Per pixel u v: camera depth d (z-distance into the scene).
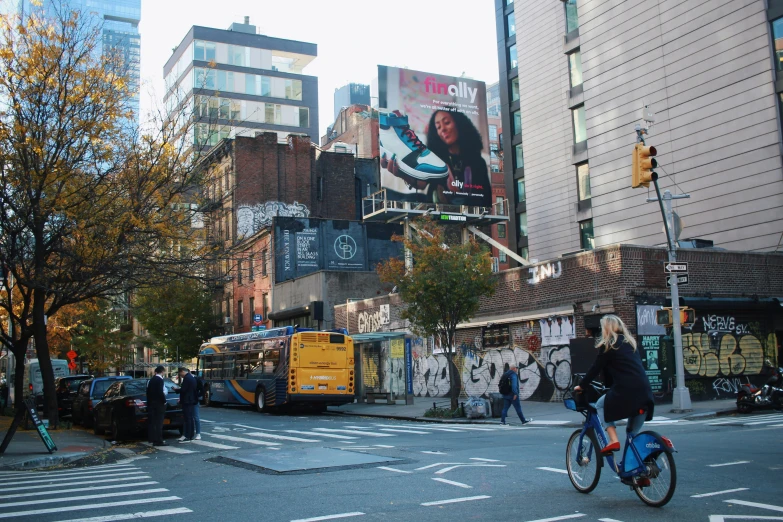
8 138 16.91
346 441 15.79
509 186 62.56
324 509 7.71
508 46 63.56
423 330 24.66
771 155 28.31
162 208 18.69
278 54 80.50
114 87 18.48
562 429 17.92
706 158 30.81
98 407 20.84
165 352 51.47
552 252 47.22
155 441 17.09
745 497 7.68
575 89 44.25
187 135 26.52
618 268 23.94
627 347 7.54
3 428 22.73
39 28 18.03
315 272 43.38
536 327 27.20
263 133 53.25
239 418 26.06
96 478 11.38
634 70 34.38
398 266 24.98
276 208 52.75
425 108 42.38
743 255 26.22
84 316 45.09
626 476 7.53
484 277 23.67
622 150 34.72
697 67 31.34
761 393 20.30
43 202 17.45
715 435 14.28
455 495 8.30
